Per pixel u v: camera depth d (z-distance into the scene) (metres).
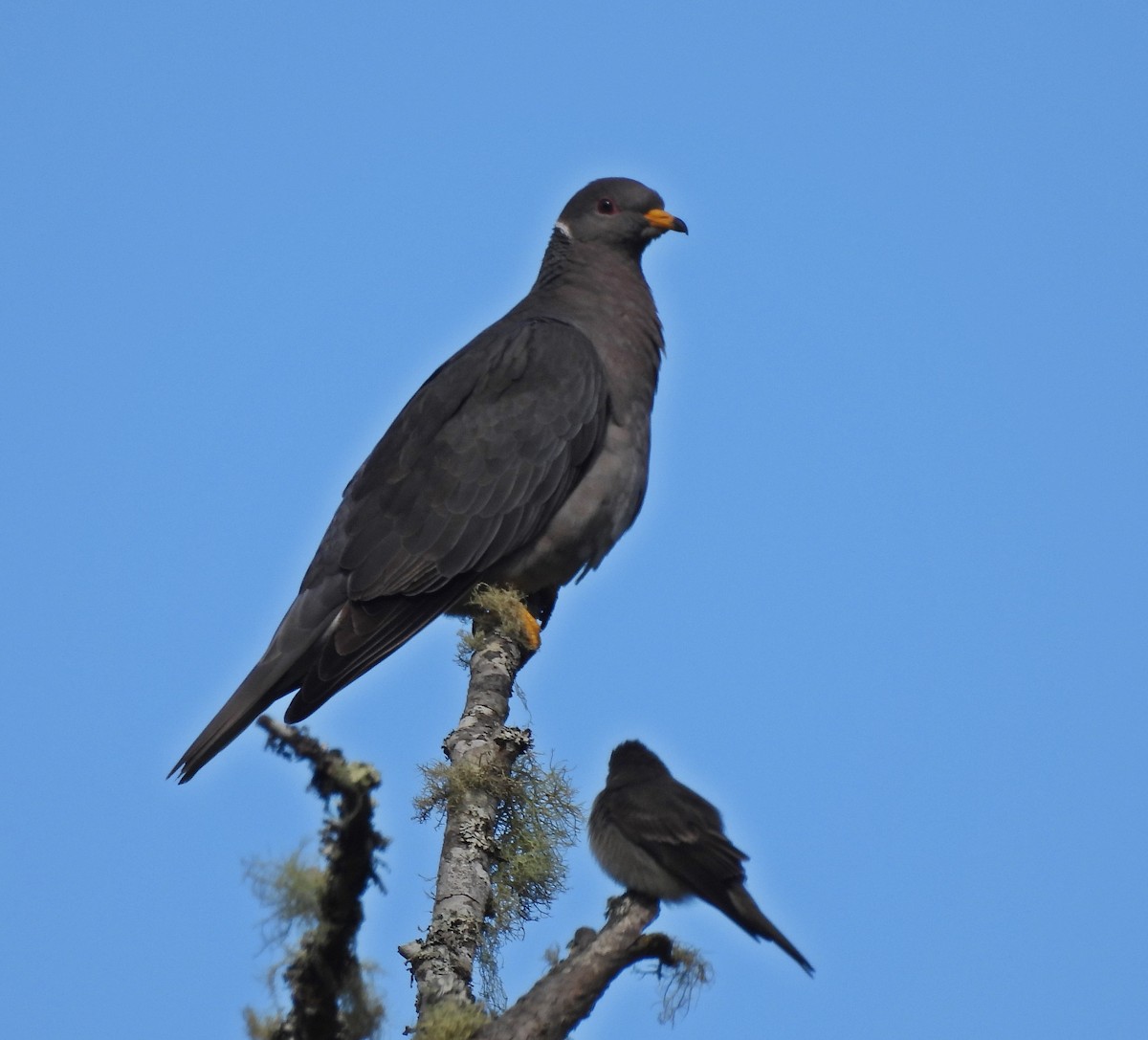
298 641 11.54
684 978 6.98
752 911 7.53
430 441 12.40
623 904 7.09
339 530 12.18
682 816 7.77
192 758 10.64
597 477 12.49
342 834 5.67
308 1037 5.80
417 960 7.15
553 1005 6.57
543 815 8.49
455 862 7.85
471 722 9.09
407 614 11.94
